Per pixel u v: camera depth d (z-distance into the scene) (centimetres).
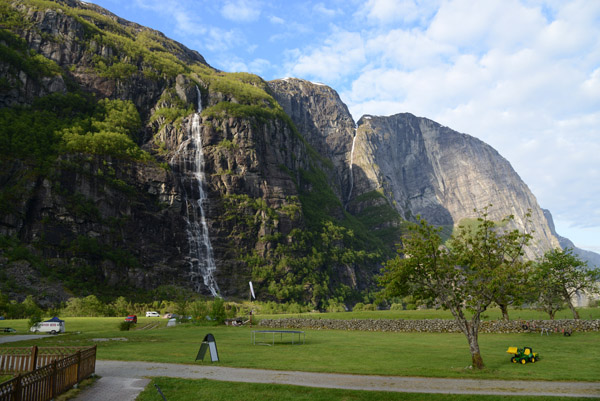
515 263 3344
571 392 2236
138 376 2633
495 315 8025
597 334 5419
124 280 18600
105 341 5153
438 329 6550
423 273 3359
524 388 2339
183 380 2462
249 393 2198
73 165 19838
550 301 6925
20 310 11575
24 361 2508
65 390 2147
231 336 6025
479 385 2427
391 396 2139
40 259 16825
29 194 18162
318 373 2792
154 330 7338
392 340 5347
